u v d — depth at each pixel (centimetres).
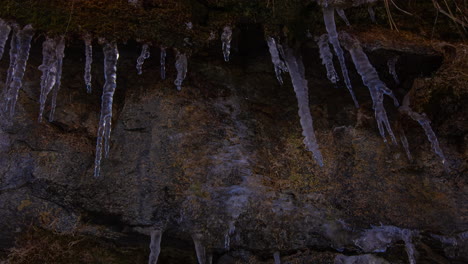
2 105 201
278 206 196
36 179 193
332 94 225
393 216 195
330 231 193
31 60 211
